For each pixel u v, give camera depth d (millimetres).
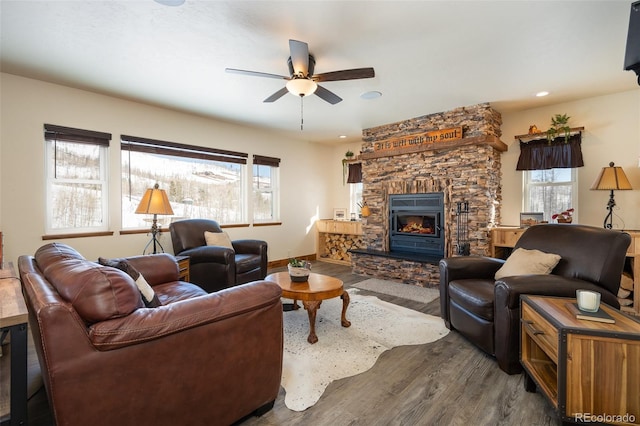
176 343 1300
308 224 6301
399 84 3309
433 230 4488
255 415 1643
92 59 2738
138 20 2158
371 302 3518
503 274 2510
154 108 4059
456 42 2455
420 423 1584
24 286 1448
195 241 3969
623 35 2352
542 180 4152
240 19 2150
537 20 2162
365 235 5238
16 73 3021
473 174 4016
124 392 1189
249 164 5219
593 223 3777
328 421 1601
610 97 3641
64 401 1085
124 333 1173
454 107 4098
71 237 3416
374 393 1837
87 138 3498
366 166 5207
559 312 1644
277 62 2807
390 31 2297
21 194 3111
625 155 3574
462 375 2033
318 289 2570
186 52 2619
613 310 1661
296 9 2037
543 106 4074
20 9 2020
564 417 1459
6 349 2102
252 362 1552
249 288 1579
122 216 3840
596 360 1427
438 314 3154
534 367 1837
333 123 4898
